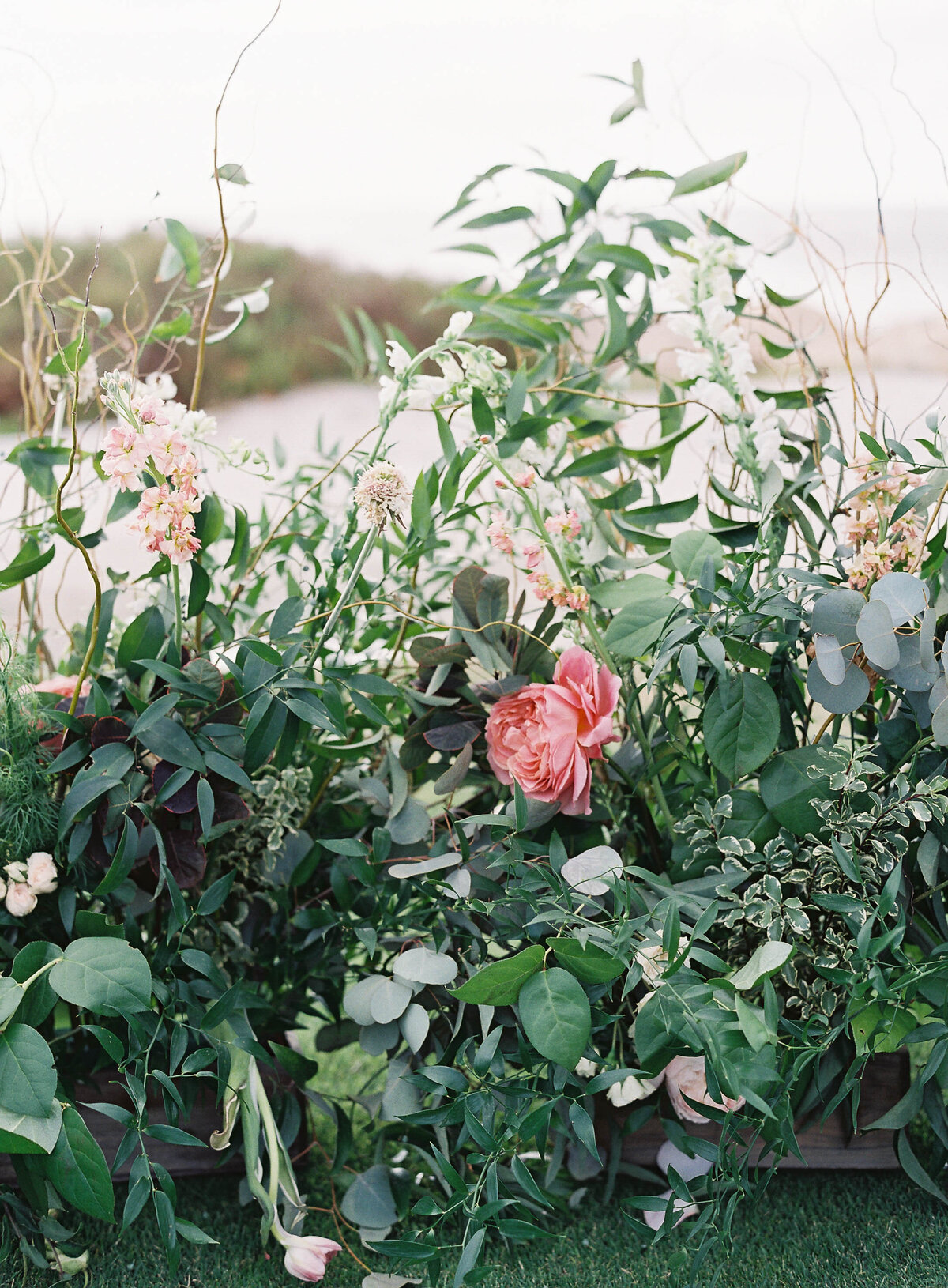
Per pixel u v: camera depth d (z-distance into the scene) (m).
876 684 0.95
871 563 0.90
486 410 0.93
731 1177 0.85
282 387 4.96
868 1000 0.84
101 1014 0.77
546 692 0.91
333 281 5.08
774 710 0.86
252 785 0.88
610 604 0.96
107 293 3.39
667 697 0.98
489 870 0.91
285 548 1.20
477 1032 0.93
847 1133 0.98
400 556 1.14
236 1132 0.99
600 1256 0.91
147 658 0.93
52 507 1.05
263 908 1.06
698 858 0.91
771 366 1.13
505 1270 0.90
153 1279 0.89
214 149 0.96
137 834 0.85
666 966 0.83
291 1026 1.06
